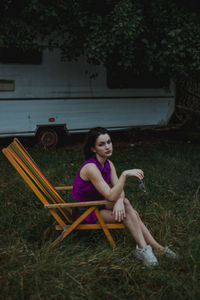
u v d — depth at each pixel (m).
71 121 7.34
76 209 2.90
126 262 2.61
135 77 7.78
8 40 6.25
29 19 6.46
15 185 4.54
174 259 2.65
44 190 2.82
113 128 7.80
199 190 4.41
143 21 6.25
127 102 7.84
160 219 3.47
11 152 2.75
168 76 7.05
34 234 3.15
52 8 6.09
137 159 6.07
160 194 4.30
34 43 6.56
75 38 6.75
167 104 8.37
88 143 2.82
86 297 2.18
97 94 7.50
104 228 2.77
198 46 6.39
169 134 9.12
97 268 2.50
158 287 2.35
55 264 2.48
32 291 2.21
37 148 6.97
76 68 7.21
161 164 5.68
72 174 5.16
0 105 6.67
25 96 6.84
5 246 2.80
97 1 6.74
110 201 2.66
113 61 6.88
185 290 2.27
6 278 2.31
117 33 5.95
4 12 6.32
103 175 2.88
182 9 6.75
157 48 6.58
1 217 3.41
